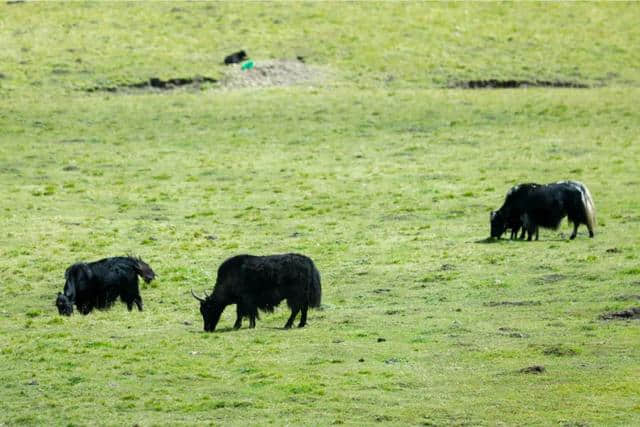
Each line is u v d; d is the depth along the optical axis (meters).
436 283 54.59
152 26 147.12
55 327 47.44
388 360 39.34
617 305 46.38
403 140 104.31
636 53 140.62
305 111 116.69
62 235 70.38
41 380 38.09
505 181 86.38
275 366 38.88
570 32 148.12
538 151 97.69
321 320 46.97
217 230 72.44
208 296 45.69
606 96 122.25
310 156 98.25
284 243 67.69
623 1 162.38
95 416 34.00
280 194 84.25
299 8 155.88
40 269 61.34
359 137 105.94
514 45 142.50
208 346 42.22
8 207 79.19
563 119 111.88
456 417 32.81
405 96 123.00
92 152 100.06
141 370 38.88
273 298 45.16
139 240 69.00
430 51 139.75
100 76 128.38
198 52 138.12
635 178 85.25
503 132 106.62
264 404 34.56
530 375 36.59
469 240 66.56
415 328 44.34
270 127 110.25
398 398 34.81
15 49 136.12
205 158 97.88
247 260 45.19
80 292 50.53
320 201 81.56
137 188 86.50
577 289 50.66
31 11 152.12
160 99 121.94
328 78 130.62
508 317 45.72
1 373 39.22
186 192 85.31
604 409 32.91
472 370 37.66
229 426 32.59
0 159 96.69
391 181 87.81
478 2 160.12
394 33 146.00
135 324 47.88
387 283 55.41
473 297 50.69
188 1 158.50
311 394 35.41
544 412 32.91
